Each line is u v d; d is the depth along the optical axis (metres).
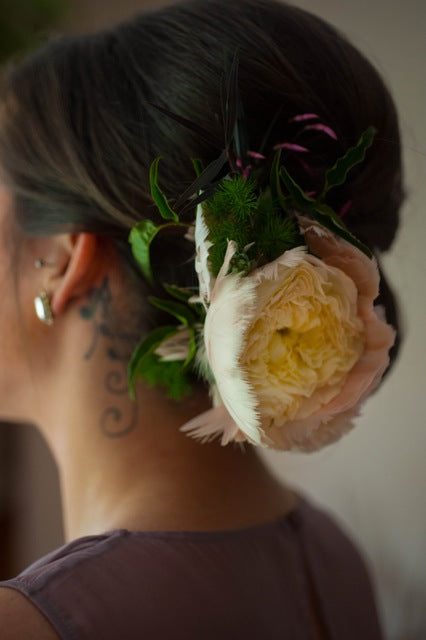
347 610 0.53
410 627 1.02
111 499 0.46
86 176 0.43
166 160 0.41
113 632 0.38
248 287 0.34
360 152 0.39
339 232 0.39
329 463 1.11
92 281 0.45
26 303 0.47
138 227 0.40
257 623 0.44
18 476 1.40
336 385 0.37
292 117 0.42
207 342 0.36
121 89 0.43
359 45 0.52
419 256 0.52
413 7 0.97
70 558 0.40
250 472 0.48
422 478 1.03
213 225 0.37
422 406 0.97
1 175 0.47
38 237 0.46
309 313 0.35
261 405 0.35
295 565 0.49
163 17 0.44
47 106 0.44
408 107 0.56
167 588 0.41
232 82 0.38
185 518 0.44
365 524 1.08
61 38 0.48
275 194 0.39
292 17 0.44
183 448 0.45
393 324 0.46
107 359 0.46
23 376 0.49
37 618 0.37
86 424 0.47
